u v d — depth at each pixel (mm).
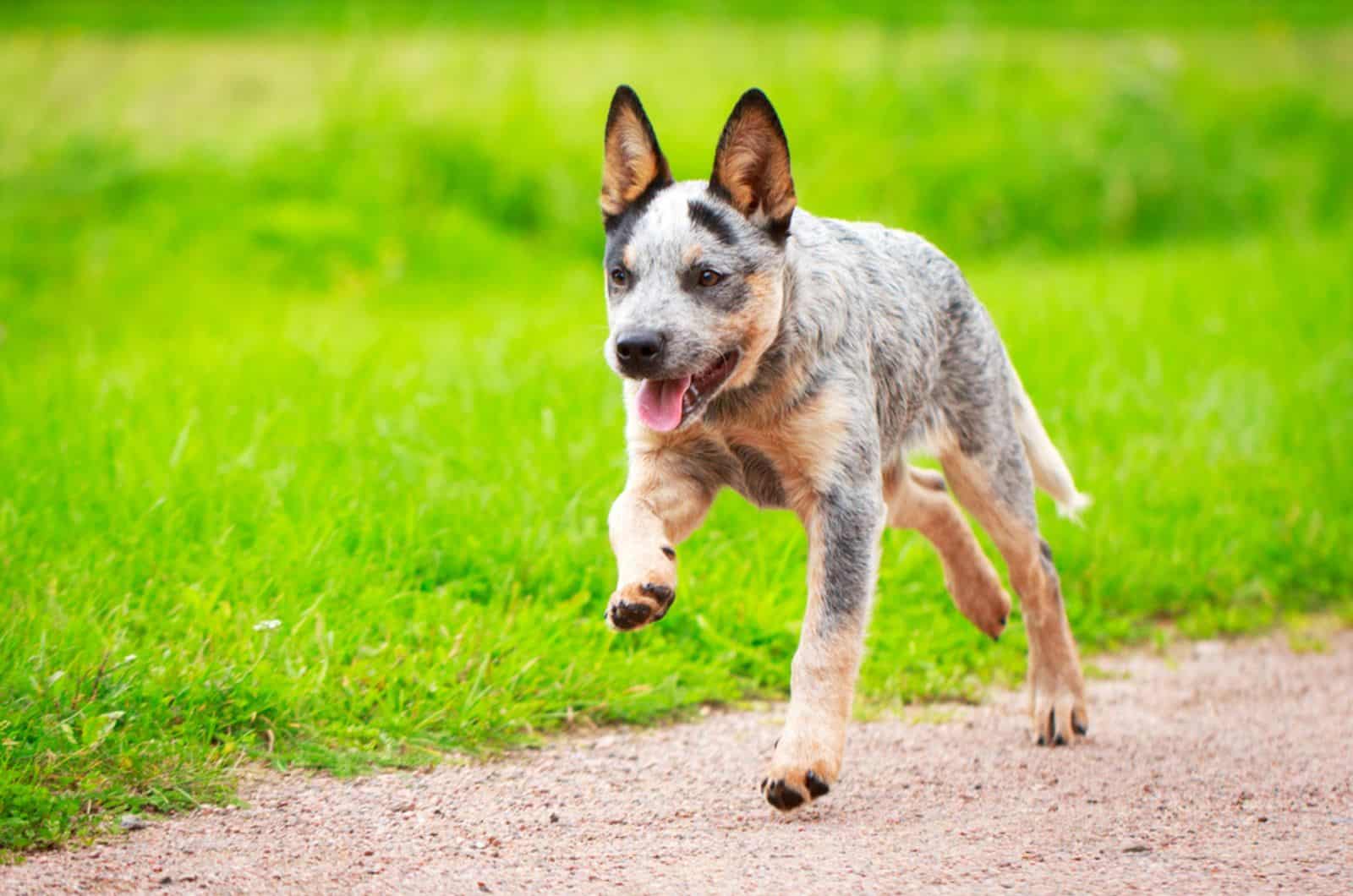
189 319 13469
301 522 6684
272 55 22031
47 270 14625
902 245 5910
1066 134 21594
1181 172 21391
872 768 5336
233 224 16047
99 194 16516
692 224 5039
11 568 6008
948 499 6262
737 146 5094
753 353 5031
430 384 9266
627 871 4105
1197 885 3896
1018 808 4781
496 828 4527
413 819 4590
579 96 20562
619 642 6379
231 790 4727
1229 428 9555
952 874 4027
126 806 4527
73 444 7469
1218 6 30359
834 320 5152
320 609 5918
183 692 5152
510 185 18453
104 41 22500
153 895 3850
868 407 5203
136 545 6328
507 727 5535
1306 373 11008
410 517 6785
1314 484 8828
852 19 27188
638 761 5348
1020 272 16906
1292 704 6234
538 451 7887
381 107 19156
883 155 20531
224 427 7910
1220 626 7535
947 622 7074
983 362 6000
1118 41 26875
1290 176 21828
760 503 5430
